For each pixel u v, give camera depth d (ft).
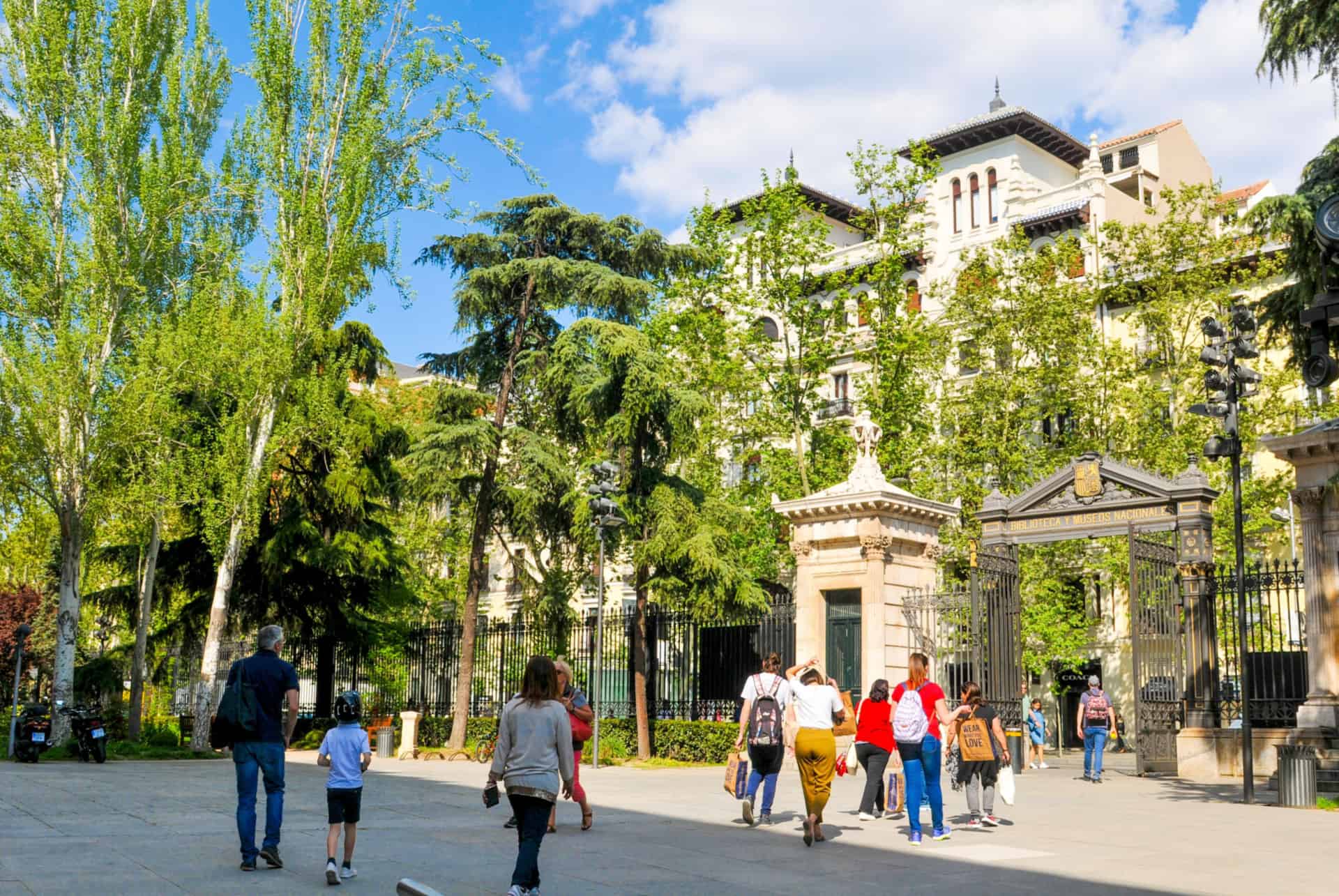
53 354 82.89
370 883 29.89
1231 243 121.70
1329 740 63.46
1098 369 122.83
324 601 109.19
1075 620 122.11
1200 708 72.59
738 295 118.73
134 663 100.07
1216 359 61.16
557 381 88.99
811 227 118.21
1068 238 136.26
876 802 47.91
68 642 84.17
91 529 88.17
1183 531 74.38
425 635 107.24
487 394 96.32
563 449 94.53
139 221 88.33
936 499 115.85
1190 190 124.98
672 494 85.46
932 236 184.03
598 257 96.84
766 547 113.29
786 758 70.49
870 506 75.92
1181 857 36.50
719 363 117.70
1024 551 118.93
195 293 89.97
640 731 83.30
